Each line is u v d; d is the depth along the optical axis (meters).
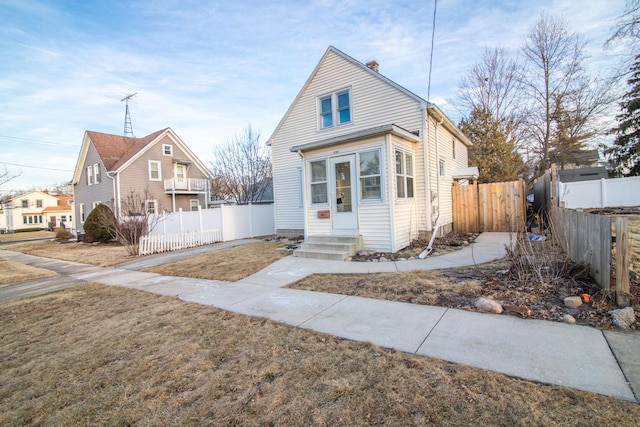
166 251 12.66
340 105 11.84
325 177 9.52
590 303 3.92
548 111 21.92
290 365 3.07
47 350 3.89
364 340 3.52
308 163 9.83
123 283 7.54
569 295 4.20
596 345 3.03
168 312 5.02
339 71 11.66
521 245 5.56
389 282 5.68
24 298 6.74
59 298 6.49
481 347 3.16
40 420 2.51
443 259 7.29
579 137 21.30
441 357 3.02
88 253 14.30
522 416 2.14
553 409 2.19
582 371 2.62
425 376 2.71
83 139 25.22
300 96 12.87
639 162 20.30
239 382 2.84
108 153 24.14
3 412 2.65
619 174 21.48
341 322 4.11
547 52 21.33
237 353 3.41
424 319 3.99
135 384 2.95
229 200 30.27
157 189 24.39
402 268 6.68
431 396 2.43
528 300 4.21
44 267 11.31
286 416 2.33
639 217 10.53
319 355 3.23
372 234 8.65
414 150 10.02
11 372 3.38
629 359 2.75
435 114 10.57
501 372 2.69
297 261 8.32
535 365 2.77
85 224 18.67
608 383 2.44
